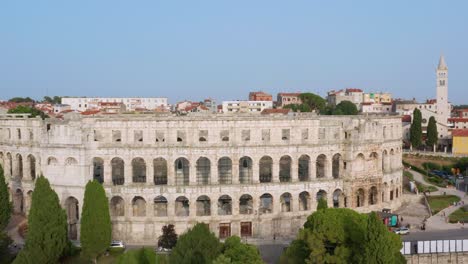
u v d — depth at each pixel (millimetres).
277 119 137375
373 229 89625
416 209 165375
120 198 139625
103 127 133250
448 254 114812
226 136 139625
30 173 145000
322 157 151375
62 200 134625
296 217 138750
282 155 138125
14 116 159250
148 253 93938
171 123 133250
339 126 144375
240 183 135875
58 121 139125
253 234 136500
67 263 112000
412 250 114000
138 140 136000
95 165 149375
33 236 104500
